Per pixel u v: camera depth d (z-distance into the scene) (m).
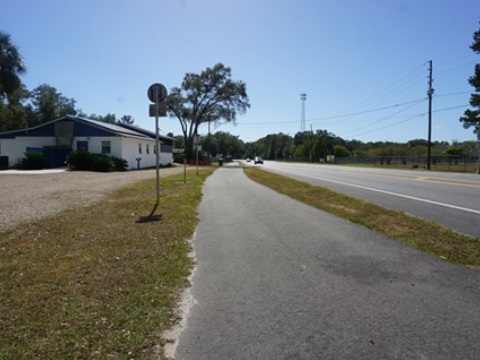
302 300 3.60
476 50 35.66
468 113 37.06
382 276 4.23
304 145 98.88
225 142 137.12
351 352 2.65
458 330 2.95
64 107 73.81
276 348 2.73
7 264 4.48
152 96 9.93
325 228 6.86
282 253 5.27
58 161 29.09
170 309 3.37
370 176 21.80
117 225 6.87
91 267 4.41
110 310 3.27
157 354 2.64
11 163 30.14
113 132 29.94
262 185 16.09
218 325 3.10
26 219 7.34
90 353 2.60
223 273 4.44
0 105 52.38
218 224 7.41
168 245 5.53
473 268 4.44
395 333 2.91
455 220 7.24
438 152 64.88
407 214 7.66
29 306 3.31
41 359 2.51
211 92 59.25
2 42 32.66
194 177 20.41
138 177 19.52
